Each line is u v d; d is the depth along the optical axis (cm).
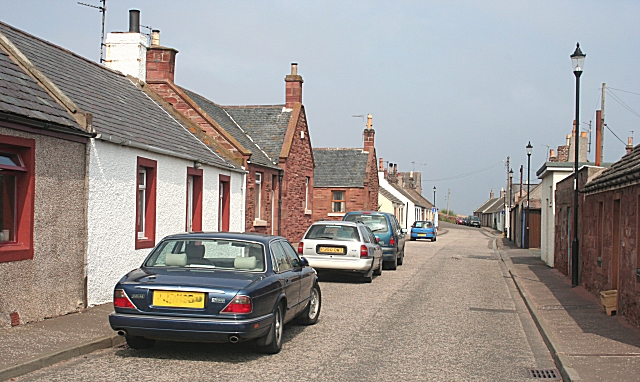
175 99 2205
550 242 2428
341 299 1432
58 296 1016
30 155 943
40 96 1054
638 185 1040
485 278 2022
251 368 764
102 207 1148
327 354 857
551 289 1641
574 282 1689
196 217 1673
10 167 911
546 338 978
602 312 1231
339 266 1720
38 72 1115
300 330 1038
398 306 1338
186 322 749
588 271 1570
